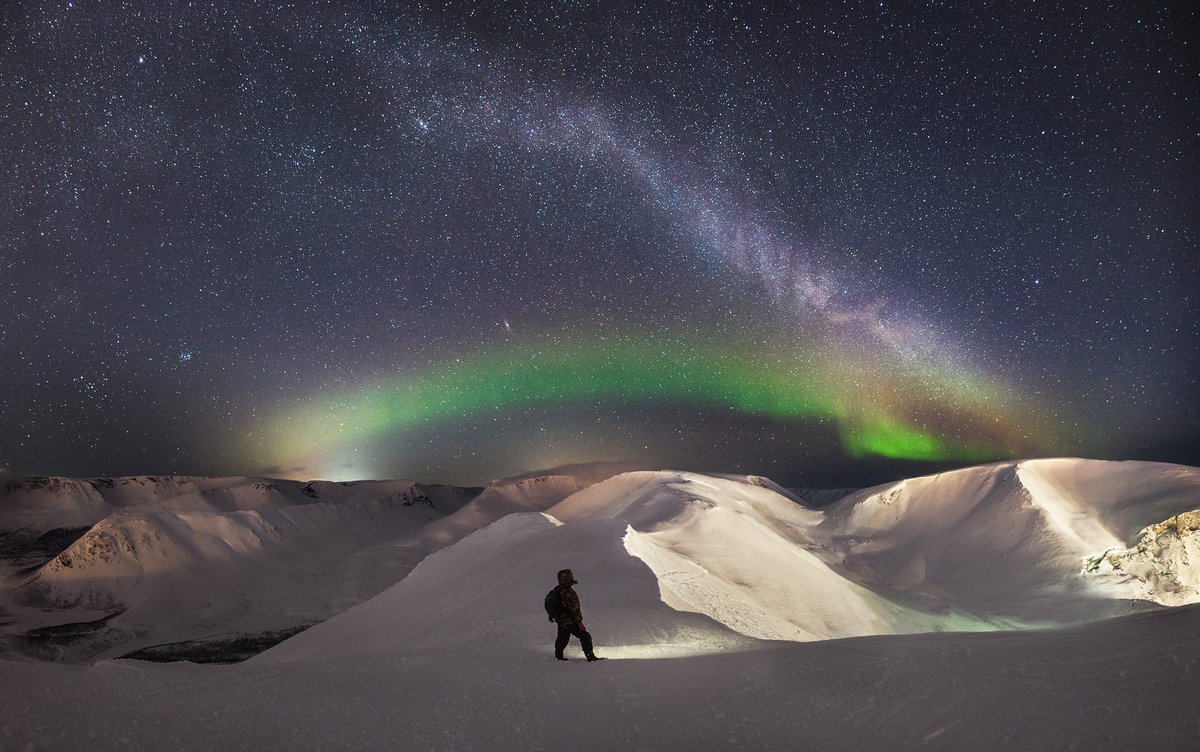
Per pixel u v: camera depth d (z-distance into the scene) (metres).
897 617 41.75
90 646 91.88
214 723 5.95
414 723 6.29
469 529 155.38
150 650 87.12
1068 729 5.99
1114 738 5.64
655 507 61.12
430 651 11.12
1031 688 7.28
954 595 53.62
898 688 7.74
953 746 5.97
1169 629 9.23
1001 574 54.91
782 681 8.29
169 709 6.37
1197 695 6.26
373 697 7.11
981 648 9.49
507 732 6.21
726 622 22.08
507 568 26.00
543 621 14.42
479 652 10.71
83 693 6.80
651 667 8.98
